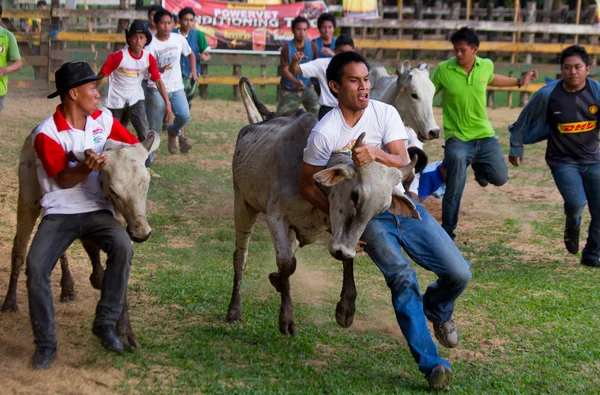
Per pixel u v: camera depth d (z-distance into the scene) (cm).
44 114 1548
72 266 706
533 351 546
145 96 1131
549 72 1978
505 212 1012
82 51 1820
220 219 920
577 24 2028
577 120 748
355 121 480
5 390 428
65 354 495
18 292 621
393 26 1977
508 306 643
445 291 484
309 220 527
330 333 571
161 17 1135
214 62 1870
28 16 1803
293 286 689
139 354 502
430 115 779
